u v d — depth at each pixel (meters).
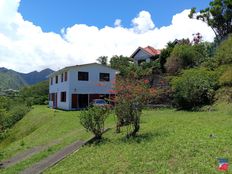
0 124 18.80
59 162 13.34
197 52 38.31
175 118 20.38
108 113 16.39
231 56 30.86
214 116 20.06
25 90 80.12
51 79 54.34
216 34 45.03
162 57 42.81
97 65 44.09
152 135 14.79
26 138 27.31
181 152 11.11
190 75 29.17
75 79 42.97
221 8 43.62
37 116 38.91
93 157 12.70
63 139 19.31
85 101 43.44
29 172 13.06
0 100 19.83
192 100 27.12
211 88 27.41
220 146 11.40
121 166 10.70
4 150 20.11
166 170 9.55
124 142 14.24
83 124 16.16
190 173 9.10
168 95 31.55
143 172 9.83
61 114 35.16
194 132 14.31
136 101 15.70
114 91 16.48
